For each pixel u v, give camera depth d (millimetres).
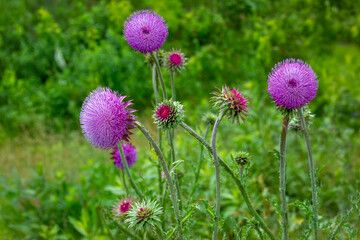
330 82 1135
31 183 796
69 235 694
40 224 752
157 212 407
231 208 657
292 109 364
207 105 984
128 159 561
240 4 1463
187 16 1491
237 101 358
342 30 1444
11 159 1045
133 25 438
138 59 1374
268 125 876
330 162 789
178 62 494
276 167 713
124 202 509
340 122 1039
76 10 1958
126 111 366
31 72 1583
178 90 1216
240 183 380
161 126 364
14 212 775
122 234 564
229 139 895
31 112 1354
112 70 1366
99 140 364
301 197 689
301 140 843
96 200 719
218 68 1317
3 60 1634
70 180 924
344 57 1320
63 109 1349
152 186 673
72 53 1609
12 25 1880
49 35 1622
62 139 1139
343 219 439
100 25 1667
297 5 1508
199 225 618
